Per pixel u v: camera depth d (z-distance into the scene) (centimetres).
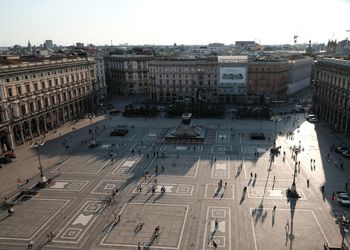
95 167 8925
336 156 9350
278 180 7812
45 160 9556
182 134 11225
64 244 5612
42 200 7162
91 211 6638
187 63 17300
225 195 7131
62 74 13725
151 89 18375
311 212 6397
